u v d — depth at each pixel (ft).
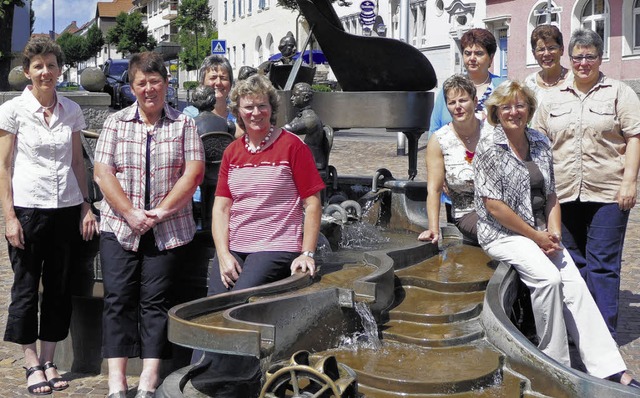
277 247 14.46
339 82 24.18
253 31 199.72
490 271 16.90
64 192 16.74
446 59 123.95
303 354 11.02
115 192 15.33
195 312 12.13
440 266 17.33
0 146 16.40
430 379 11.99
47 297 17.04
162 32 295.89
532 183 15.89
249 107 14.37
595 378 11.57
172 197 15.35
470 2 116.37
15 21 115.14
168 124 15.66
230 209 14.92
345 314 13.56
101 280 17.22
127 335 15.62
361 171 52.80
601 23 95.35
